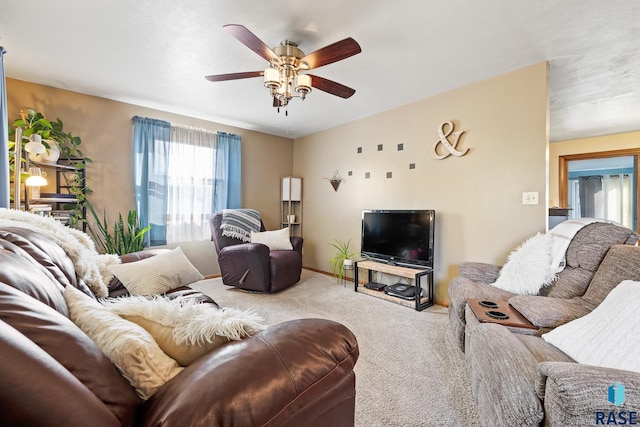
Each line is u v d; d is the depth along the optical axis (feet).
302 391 2.53
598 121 13.16
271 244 13.09
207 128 14.02
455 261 10.16
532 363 3.64
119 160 11.58
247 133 15.58
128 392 2.08
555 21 6.45
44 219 5.10
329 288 12.53
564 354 4.19
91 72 9.08
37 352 1.57
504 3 5.90
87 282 5.01
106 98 11.22
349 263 13.09
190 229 13.37
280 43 7.41
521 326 5.01
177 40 7.34
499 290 7.00
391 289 10.84
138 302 3.10
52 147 9.07
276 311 9.70
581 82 9.41
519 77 8.68
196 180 13.53
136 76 9.34
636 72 8.76
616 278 5.19
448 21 6.49
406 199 11.71
